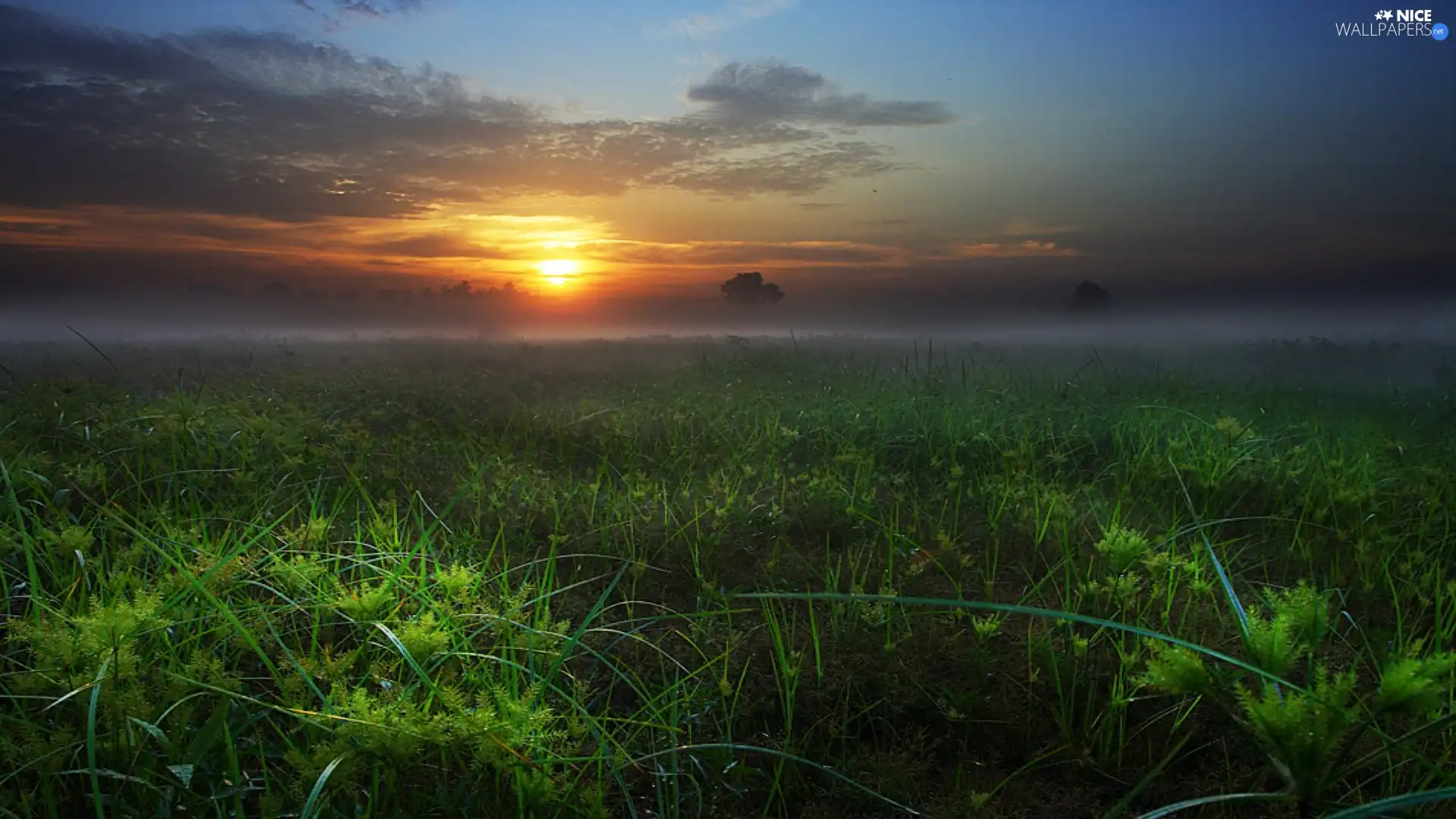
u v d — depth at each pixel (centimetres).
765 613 334
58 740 196
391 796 210
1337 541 429
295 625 294
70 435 522
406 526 425
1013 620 343
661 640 322
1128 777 246
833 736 262
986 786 245
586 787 218
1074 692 279
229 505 423
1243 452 555
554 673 239
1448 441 631
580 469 588
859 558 407
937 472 577
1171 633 321
